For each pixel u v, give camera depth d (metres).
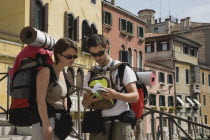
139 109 3.90
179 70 39.09
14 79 3.14
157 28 50.25
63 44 3.17
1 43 15.40
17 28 17.05
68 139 6.54
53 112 3.16
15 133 6.60
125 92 3.20
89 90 3.15
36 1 18.11
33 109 3.08
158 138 23.67
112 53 27.16
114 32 27.47
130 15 29.72
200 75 43.81
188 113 40.00
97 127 3.20
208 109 45.50
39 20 18.28
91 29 23.86
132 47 30.28
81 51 22.02
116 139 3.15
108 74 3.19
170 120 4.43
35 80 3.11
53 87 3.17
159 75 35.00
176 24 51.03
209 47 47.59
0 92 15.00
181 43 39.75
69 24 21.50
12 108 3.17
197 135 34.56
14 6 17.27
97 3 24.91
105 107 3.16
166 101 36.00
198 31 48.41
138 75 4.28
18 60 3.21
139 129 6.22
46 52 3.35
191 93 41.31
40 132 3.07
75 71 21.09
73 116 19.06
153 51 39.38
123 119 3.16
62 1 20.53
